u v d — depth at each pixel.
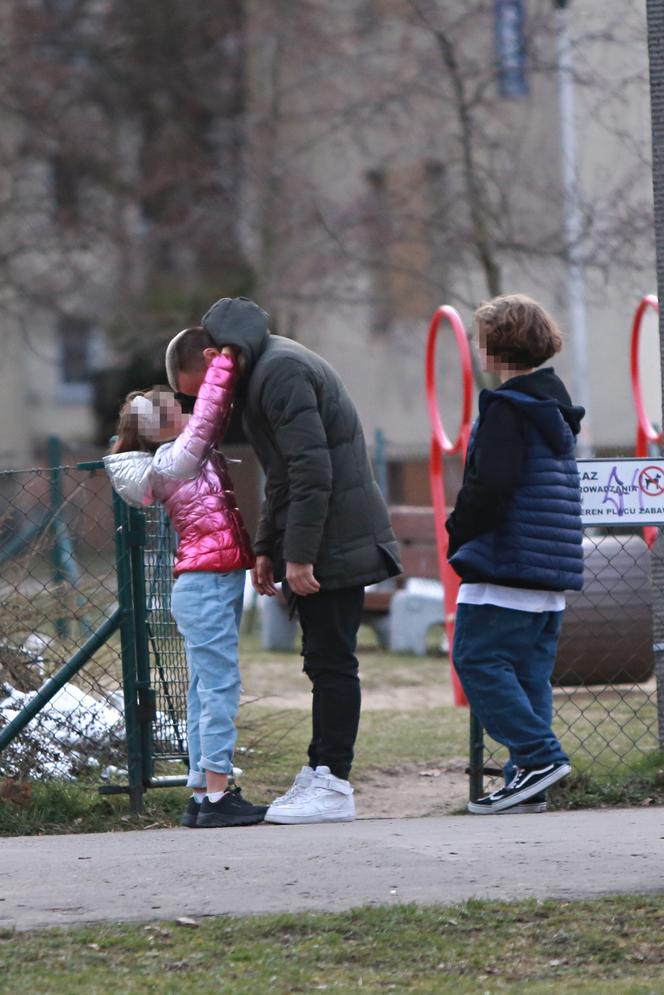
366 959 7.21
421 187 33.91
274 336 10.78
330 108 37.84
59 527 13.26
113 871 8.85
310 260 35.78
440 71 32.91
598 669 17.89
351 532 10.61
